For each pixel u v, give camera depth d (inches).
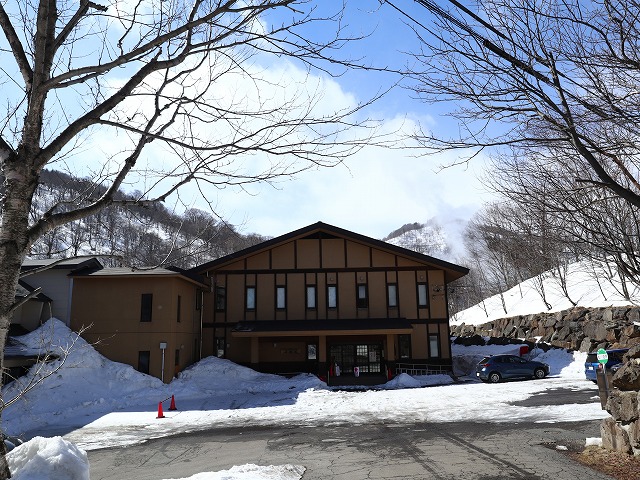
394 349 1186.6
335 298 1263.5
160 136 179.2
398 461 374.0
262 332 1131.3
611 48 192.7
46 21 155.7
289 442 480.1
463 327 1882.4
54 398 818.2
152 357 1032.8
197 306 1228.5
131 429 621.3
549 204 256.4
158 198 183.6
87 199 192.4
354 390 956.6
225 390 997.2
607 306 1121.4
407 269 1274.6
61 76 153.7
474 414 594.9
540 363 1027.9
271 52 181.8
